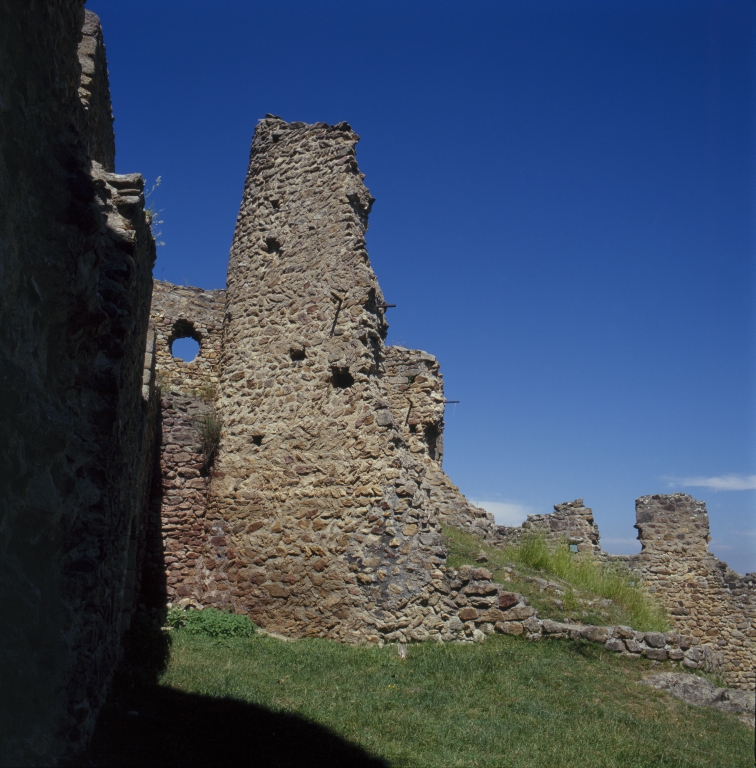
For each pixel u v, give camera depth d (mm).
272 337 13195
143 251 7641
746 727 8648
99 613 5422
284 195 13875
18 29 3793
